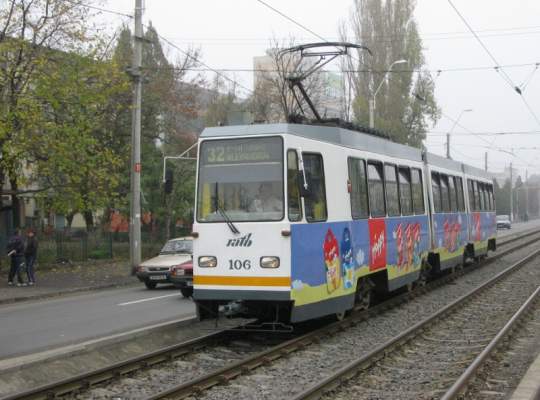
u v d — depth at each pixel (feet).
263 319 40.45
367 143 47.39
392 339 36.63
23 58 79.92
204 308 39.04
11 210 94.27
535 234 187.42
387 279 49.47
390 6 153.99
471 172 81.30
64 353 31.99
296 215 36.88
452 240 69.62
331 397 27.27
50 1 81.87
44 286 76.23
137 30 87.56
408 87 154.51
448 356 35.01
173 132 126.21
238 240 36.94
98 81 85.35
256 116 140.77
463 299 53.42
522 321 44.14
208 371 31.86
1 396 27.02
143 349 36.50
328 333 40.70
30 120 78.18
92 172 85.71
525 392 25.53
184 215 126.93
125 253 115.34
